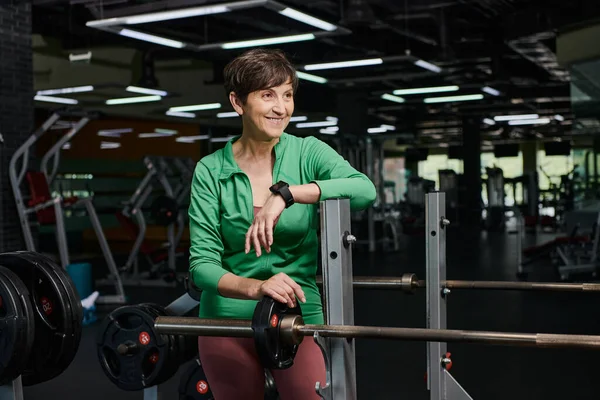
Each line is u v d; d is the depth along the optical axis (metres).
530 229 13.84
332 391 1.30
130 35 6.91
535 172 15.10
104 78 10.34
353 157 11.20
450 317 5.29
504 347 4.29
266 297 1.25
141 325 2.04
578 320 5.07
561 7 8.16
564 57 8.38
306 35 7.25
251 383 1.56
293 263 1.53
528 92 14.06
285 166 1.54
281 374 1.54
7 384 1.95
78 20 8.77
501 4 8.37
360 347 4.39
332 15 8.73
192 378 2.23
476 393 3.35
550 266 8.34
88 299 5.54
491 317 5.26
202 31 9.52
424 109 16.42
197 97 11.69
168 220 7.68
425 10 8.71
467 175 17.06
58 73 9.73
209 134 13.12
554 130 21.94
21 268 2.00
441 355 1.99
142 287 7.38
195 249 1.49
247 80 1.43
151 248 8.02
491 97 13.88
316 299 1.57
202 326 1.33
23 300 1.89
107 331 2.08
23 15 6.27
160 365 2.01
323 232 1.27
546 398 3.26
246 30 9.58
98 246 12.19
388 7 8.09
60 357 1.97
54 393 3.53
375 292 6.52
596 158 8.78
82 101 10.34
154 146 13.26
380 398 3.29
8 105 6.10
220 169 1.53
